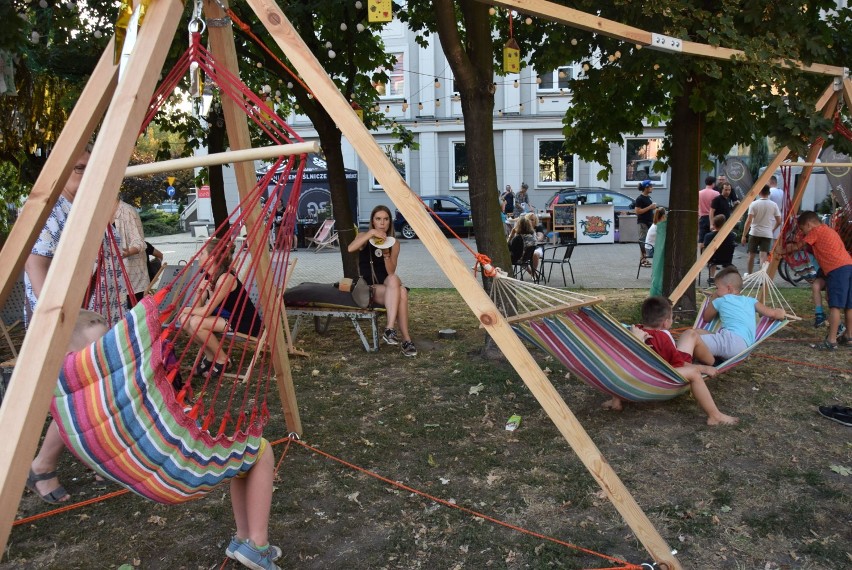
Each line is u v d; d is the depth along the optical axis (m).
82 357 1.98
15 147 7.93
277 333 3.81
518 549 2.84
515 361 2.49
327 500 3.31
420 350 6.19
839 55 6.41
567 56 6.59
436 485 3.45
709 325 5.25
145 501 3.34
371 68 8.52
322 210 20.27
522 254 10.34
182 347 6.33
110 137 1.97
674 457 3.72
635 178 24.55
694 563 2.72
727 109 6.88
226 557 2.84
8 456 1.56
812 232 6.08
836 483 3.38
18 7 4.79
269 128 2.99
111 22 5.80
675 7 4.95
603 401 4.68
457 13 8.77
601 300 3.77
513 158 24.84
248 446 2.50
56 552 2.90
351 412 4.54
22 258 2.41
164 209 33.03
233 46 3.46
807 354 5.86
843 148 5.89
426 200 21.08
